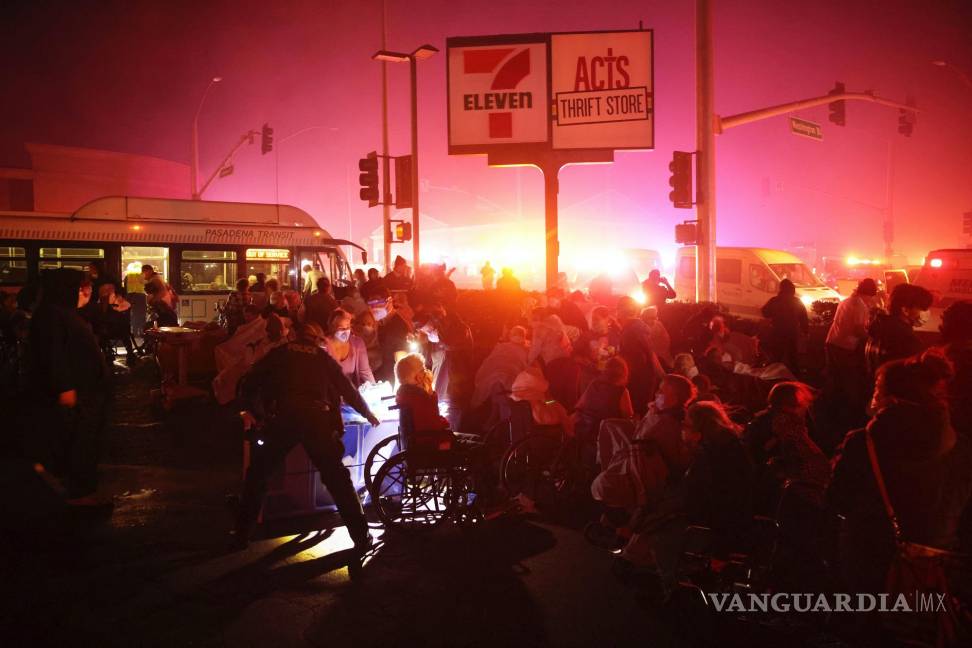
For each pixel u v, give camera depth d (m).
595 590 5.07
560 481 7.02
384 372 8.96
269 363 5.76
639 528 5.21
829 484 3.80
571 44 16.14
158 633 4.45
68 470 6.46
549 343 8.38
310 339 5.86
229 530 6.18
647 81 16.17
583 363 8.37
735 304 20.58
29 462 7.90
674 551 4.89
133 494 7.11
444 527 6.36
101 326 14.73
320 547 5.84
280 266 21.33
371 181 20.06
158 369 13.39
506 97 16.22
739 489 4.63
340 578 5.26
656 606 4.82
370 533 6.14
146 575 5.27
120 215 19.64
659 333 9.61
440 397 9.05
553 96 16.16
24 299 10.08
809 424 7.49
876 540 3.65
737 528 4.62
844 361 8.60
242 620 4.61
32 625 4.52
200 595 4.96
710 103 15.16
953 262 13.70
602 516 6.29
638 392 8.35
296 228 21.52
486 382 8.49
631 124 16.16
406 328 8.98
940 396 3.54
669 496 5.18
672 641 4.37
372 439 6.90
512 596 4.98
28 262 18.70
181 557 5.61
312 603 4.86
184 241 20.17
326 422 5.66
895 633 3.62
